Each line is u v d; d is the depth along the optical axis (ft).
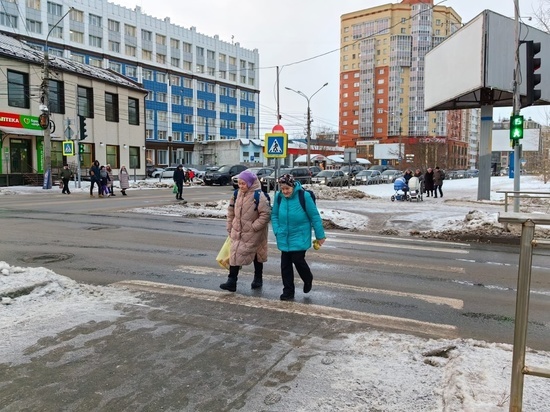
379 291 19.79
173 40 246.88
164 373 11.11
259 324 14.82
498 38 60.23
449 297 19.08
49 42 193.57
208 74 264.52
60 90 114.83
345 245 31.86
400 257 27.73
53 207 55.42
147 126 232.32
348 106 355.77
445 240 35.06
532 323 16.05
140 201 65.62
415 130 331.16
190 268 23.75
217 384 10.61
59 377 10.84
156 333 13.66
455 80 66.74
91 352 12.22
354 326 14.92
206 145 228.02
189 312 15.89
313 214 18.04
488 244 33.37
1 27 178.70
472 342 13.32
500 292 20.04
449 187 117.80
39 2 190.19
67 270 23.04
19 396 9.98
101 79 125.90
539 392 9.71
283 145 36.73
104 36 215.31
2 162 100.48
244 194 19.02
